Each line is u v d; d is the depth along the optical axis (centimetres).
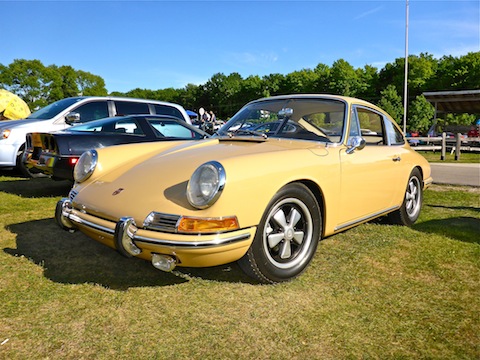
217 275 286
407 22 2409
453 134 1870
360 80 6694
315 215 285
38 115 747
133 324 219
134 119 574
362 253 332
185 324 219
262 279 263
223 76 10162
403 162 398
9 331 210
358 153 333
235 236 229
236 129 365
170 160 288
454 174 832
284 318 226
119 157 319
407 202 427
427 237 379
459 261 315
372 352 195
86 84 9994
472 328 216
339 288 265
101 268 298
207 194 223
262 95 8512
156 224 229
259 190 242
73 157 499
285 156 271
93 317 226
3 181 705
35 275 282
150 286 268
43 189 626
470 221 443
